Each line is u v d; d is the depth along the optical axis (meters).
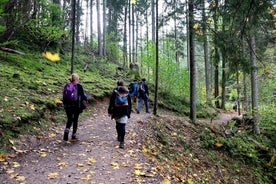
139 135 9.30
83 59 22.97
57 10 17.58
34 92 10.52
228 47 7.53
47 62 16.27
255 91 16.84
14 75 11.23
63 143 7.48
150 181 5.58
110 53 35.53
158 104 18.03
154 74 20.97
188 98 22.25
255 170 12.24
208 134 13.82
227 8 6.81
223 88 27.23
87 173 5.59
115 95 7.61
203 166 10.12
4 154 5.97
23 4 15.29
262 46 13.05
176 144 10.86
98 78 18.56
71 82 7.74
